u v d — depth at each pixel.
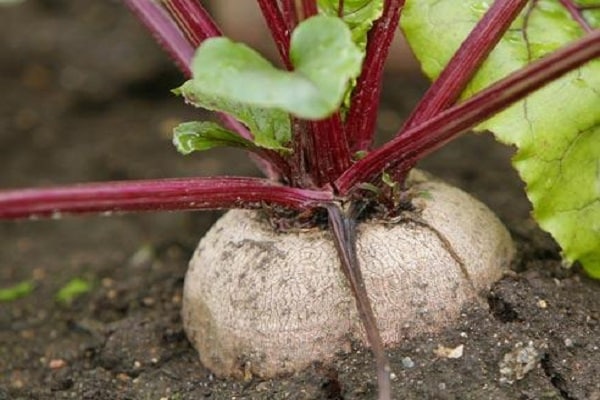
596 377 0.36
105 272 0.48
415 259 0.36
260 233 0.37
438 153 0.53
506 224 0.43
